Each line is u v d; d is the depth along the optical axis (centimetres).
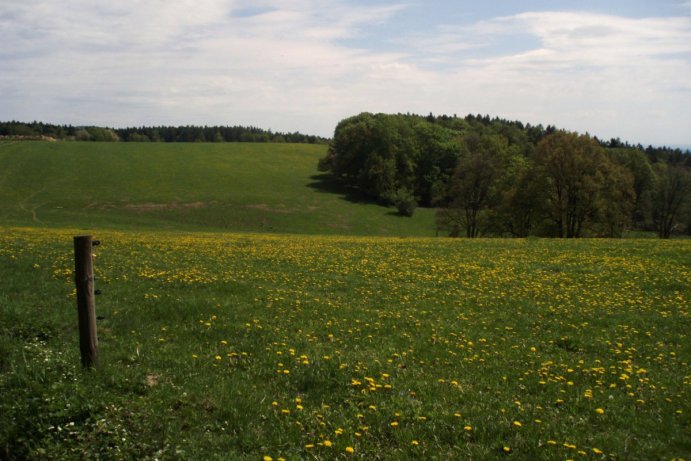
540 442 749
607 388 1013
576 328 1507
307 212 10400
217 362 1062
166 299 1589
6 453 656
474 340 1352
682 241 4031
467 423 808
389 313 1609
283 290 1894
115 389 838
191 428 761
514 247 3622
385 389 947
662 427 818
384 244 3912
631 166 8419
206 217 9569
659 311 1717
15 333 1115
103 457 657
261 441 734
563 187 6800
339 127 14338
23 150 12481
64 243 2994
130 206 9719
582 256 3020
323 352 1155
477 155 8031
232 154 14788
